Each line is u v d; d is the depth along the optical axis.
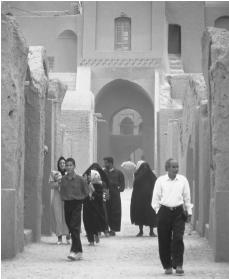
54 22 48.12
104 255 11.94
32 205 14.14
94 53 44.56
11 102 11.19
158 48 44.22
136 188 16.16
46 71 16.22
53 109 16.58
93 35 44.78
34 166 14.17
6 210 10.80
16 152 11.28
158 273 9.43
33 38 48.16
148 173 16.11
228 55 11.46
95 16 45.00
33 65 15.04
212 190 13.09
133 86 45.34
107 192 15.00
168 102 41.31
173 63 47.88
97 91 44.22
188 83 19.70
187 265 10.48
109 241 14.77
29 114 14.27
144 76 43.91
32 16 48.16
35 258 11.26
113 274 9.30
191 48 48.53
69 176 11.09
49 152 16.03
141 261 11.07
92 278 8.86
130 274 9.31
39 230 14.35
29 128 14.25
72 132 32.09
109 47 44.88
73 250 11.16
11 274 9.19
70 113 32.19
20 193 12.05
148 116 46.56
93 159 35.50
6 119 11.12
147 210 15.97
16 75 11.52
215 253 10.99
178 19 48.62
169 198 9.30
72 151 31.89
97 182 13.80
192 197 19.31
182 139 22.28
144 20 44.91
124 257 11.64
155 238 15.55
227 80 11.42
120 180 16.52
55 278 8.84
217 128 11.44
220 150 11.37
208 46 12.69
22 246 12.12
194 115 17.55
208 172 15.12
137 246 13.60
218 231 10.99
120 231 17.55
